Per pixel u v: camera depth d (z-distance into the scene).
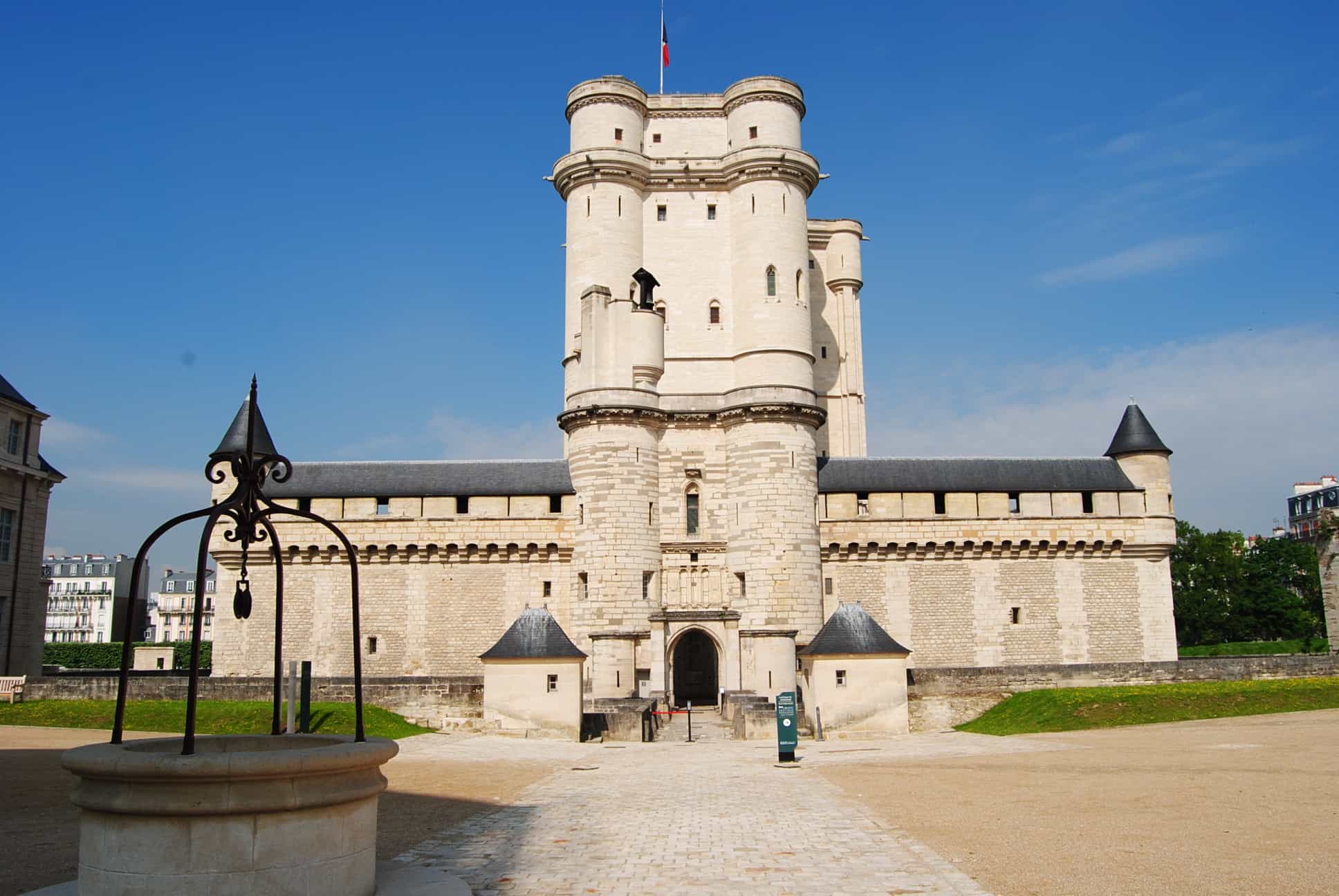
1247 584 72.62
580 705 33.94
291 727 30.36
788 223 45.94
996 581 45.44
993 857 13.55
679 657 49.91
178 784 9.37
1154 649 45.41
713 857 14.04
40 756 24.94
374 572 44.97
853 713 34.16
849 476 46.25
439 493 45.09
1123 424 47.91
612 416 43.00
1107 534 45.50
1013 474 46.72
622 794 20.55
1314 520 99.81
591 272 46.12
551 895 11.98
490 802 19.44
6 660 42.88
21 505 44.16
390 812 18.17
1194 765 21.88
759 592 41.88
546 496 44.91
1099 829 15.08
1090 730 32.12
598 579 42.09
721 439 44.62
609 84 47.22
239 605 11.80
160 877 9.31
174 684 36.22
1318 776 19.53
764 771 24.52
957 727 36.72
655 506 43.56
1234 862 12.70
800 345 44.94
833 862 13.56
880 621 44.84
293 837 9.73
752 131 46.84
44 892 10.73
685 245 47.38
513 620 44.44
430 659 44.28
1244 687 35.47
